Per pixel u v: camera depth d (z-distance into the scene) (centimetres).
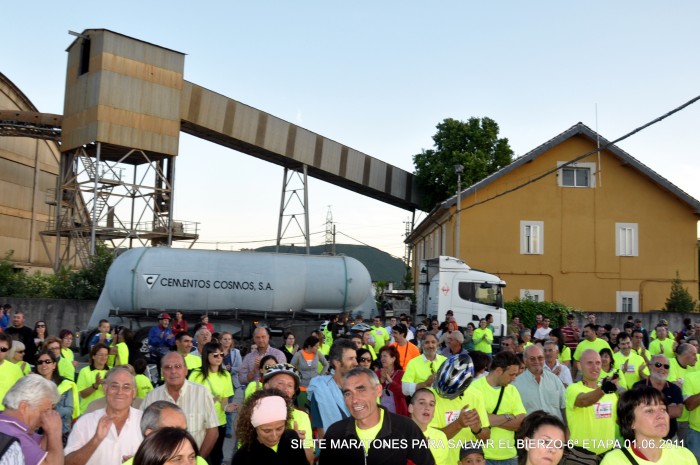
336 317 1841
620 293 3105
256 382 711
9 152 4409
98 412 504
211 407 621
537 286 3091
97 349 826
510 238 3105
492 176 3083
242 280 2080
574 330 1731
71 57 3494
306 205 3900
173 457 306
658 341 1300
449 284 2245
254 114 3725
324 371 1020
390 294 2783
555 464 389
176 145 3444
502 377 615
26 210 4609
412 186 4650
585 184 3156
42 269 4762
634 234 3138
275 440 429
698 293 3122
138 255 2045
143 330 1977
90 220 3544
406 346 1100
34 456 406
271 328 2083
